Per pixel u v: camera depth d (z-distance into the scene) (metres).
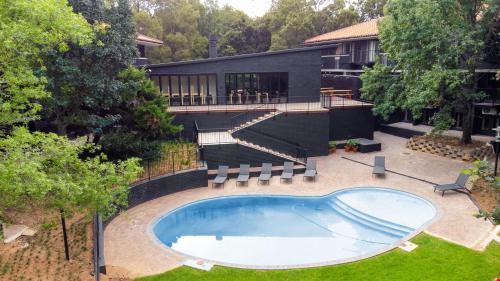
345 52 37.56
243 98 28.66
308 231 15.80
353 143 26.22
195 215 17.59
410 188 19.17
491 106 24.95
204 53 52.38
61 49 10.54
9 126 10.77
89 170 9.52
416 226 15.54
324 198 18.66
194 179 19.91
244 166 21.27
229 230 16.03
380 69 26.06
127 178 9.77
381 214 16.78
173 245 14.67
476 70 23.86
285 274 11.73
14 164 7.16
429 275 11.33
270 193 19.17
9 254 11.84
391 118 32.69
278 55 28.06
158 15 50.75
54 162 8.84
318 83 29.17
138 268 12.14
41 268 11.16
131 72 18.80
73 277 10.77
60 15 9.13
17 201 8.59
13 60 9.12
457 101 22.52
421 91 20.78
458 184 18.48
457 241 13.43
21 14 8.80
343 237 15.19
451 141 25.20
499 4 18.53
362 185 19.88
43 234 13.21
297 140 24.91
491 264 11.80
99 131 17.84
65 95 15.99
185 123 25.28
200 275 11.70
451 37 19.03
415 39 19.95
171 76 27.59
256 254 13.87
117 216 16.41
